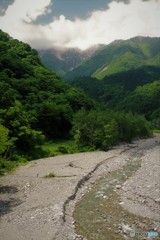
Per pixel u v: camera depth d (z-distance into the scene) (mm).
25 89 87812
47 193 31859
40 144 65688
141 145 83312
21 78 96625
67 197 30266
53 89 103000
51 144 73750
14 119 56500
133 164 50969
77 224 23969
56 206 27422
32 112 76875
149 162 52062
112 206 28344
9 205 28406
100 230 22766
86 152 66375
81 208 27891
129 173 43406
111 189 34438
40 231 22328
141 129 111125
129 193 32312
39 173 41562
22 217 25109
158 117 186500
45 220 24266
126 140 90750
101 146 71062
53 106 83750
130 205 28469
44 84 102312
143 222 24438
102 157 57500
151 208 27594
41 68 117062
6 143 33625
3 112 55281
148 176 40094
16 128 56281
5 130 33469
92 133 72562
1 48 112188
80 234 22031
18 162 49375
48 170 43625
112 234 22062
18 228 22969
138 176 40406
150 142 92875
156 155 61250
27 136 57375
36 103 82188
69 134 85938
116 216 25734
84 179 38844
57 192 32062
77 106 102438
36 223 23750
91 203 29344
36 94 89188
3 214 26016
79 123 73125
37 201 29250
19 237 21469
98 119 76062
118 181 38469
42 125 79500
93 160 53219
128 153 65625
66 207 27891
